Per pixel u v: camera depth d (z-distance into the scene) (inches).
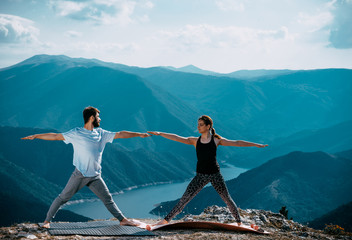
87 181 213.9
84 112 213.0
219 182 226.2
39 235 203.3
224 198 234.5
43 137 206.4
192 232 231.1
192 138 228.1
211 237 215.6
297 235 268.7
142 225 235.3
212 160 223.3
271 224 298.4
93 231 217.3
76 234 211.2
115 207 227.9
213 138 223.6
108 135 217.8
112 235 212.8
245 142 223.9
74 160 211.9
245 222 294.2
